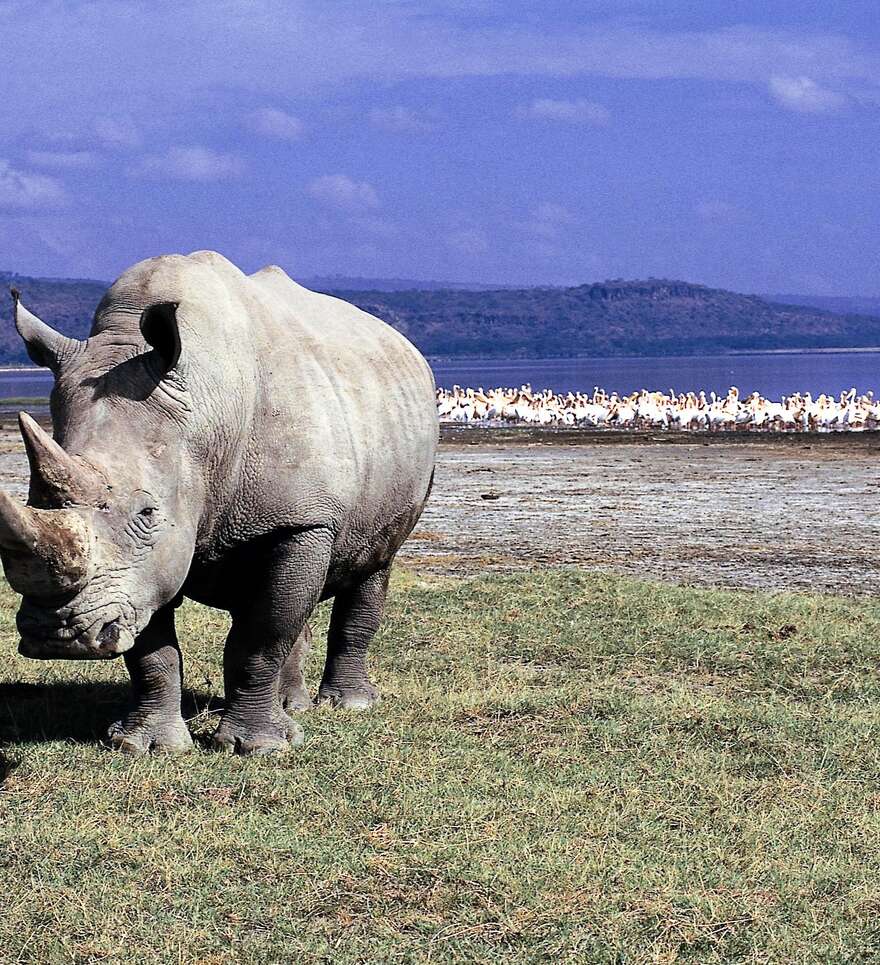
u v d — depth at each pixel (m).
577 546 43.25
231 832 16.14
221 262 19.84
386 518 21.61
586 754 19.58
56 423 17.69
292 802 17.31
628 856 15.60
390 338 22.69
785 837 16.44
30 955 13.32
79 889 14.61
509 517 50.75
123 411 17.28
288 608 19.41
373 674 24.56
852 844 16.28
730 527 47.72
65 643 16.12
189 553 17.55
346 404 20.16
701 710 21.83
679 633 27.30
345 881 14.88
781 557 40.81
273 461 18.89
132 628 16.72
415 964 13.16
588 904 14.36
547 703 22.17
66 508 16.16
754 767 19.27
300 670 22.42
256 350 19.11
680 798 17.73
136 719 19.52
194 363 17.89
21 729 20.34
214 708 21.91
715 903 14.37
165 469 17.25
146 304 18.25
